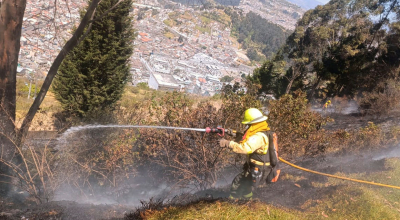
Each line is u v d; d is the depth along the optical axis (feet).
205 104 21.63
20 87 67.87
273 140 12.00
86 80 46.21
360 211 13.41
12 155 21.09
